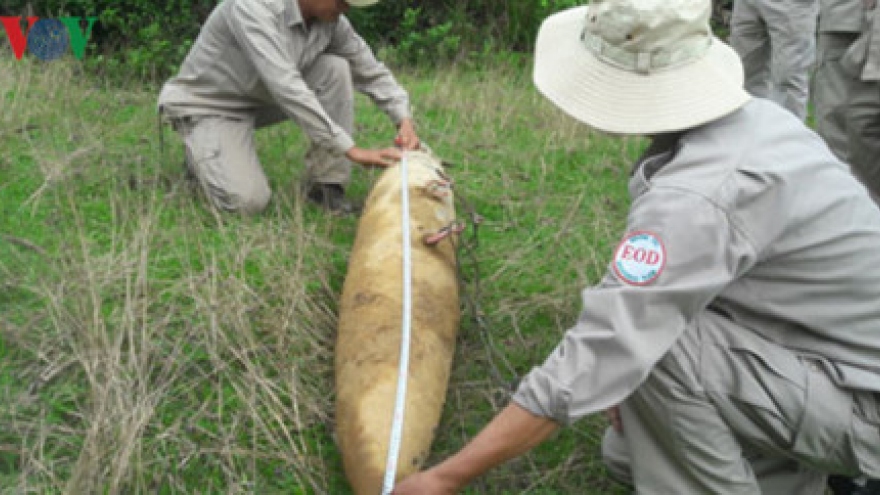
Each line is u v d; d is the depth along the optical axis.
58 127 4.62
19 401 2.59
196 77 4.02
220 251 3.50
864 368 2.12
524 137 5.23
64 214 3.70
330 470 2.54
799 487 2.32
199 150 3.94
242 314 3.01
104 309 3.06
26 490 2.29
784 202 1.95
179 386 2.75
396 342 2.66
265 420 2.68
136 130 4.84
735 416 2.11
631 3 1.95
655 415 2.14
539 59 2.17
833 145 4.26
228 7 3.87
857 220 2.06
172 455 2.50
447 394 2.86
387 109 4.20
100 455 2.36
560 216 4.18
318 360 2.97
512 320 3.29
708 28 2.04
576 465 2.62
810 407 2.07
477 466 1.98
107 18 6.91
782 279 2.05
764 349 2.09
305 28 3.79
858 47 3.85
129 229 3.62
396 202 3.39
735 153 1.96
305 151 4.66
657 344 1.91
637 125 1.97
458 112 5.57
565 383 1.91
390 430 2.38
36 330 2.89
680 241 1.88
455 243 3.42
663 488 2.21
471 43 7.77
